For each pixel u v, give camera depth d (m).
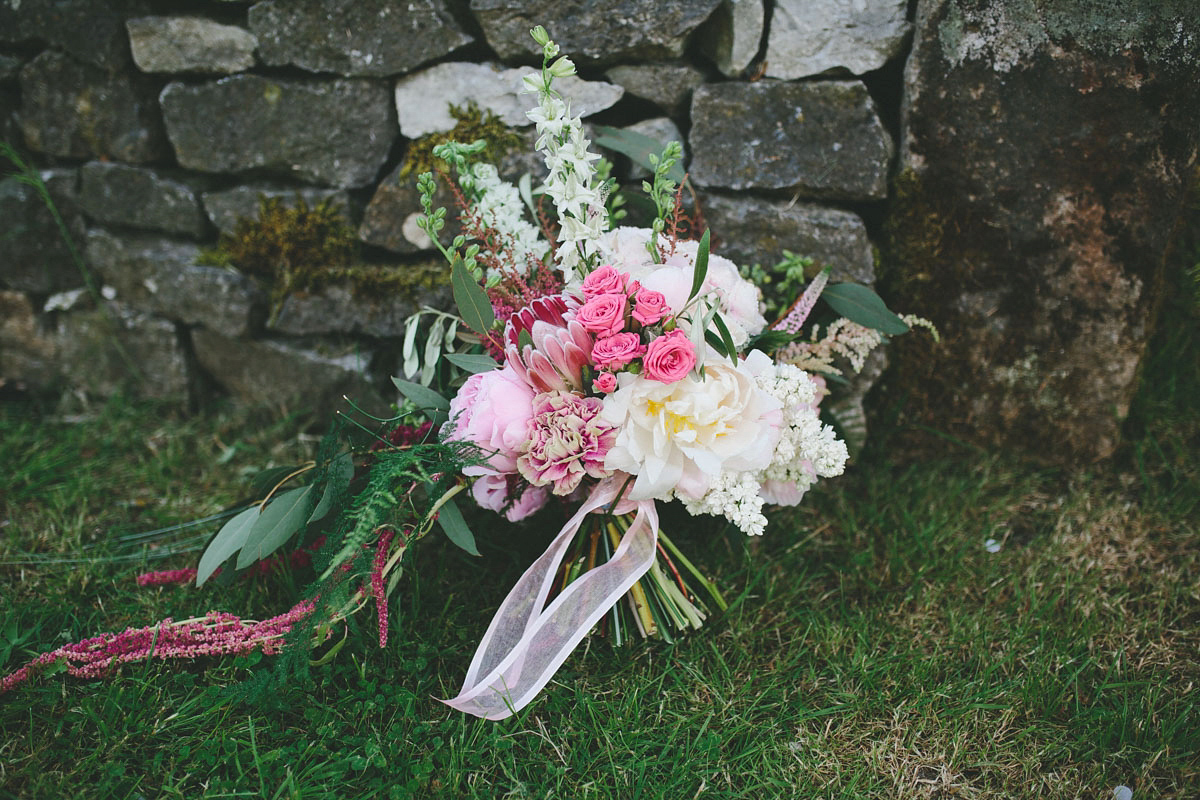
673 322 1.38
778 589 1.78
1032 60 1.74
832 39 1.82
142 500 2.08
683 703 1.54
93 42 2.11
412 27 1.92
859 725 1.51
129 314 2.32
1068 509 1.96
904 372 2.03
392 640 1.60
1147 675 1.59
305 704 1.50
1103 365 1.94
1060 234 1.85
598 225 1.48
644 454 1.37
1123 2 1.67
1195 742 1.44
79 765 1.38
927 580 1.81
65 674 1.54
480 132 1.98
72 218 2.30
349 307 2.15
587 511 1.48
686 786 1.39
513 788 1.38
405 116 2.01
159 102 2.17
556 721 1.50
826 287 1.77
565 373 1.42
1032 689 1.54
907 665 1.61
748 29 1.84
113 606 1.75
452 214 2.03
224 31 2.03
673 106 1.96
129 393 2.40
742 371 1.38
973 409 2.04
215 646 1.53
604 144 1.86
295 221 2.12
